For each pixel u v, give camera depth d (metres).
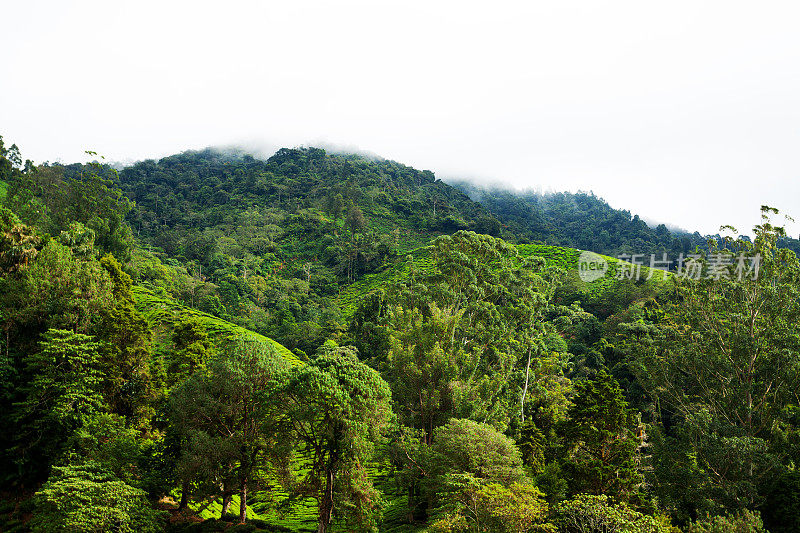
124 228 107.00
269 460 41.03
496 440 37.38
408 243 184.88
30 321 45.16
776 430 44.91
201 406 41.19
